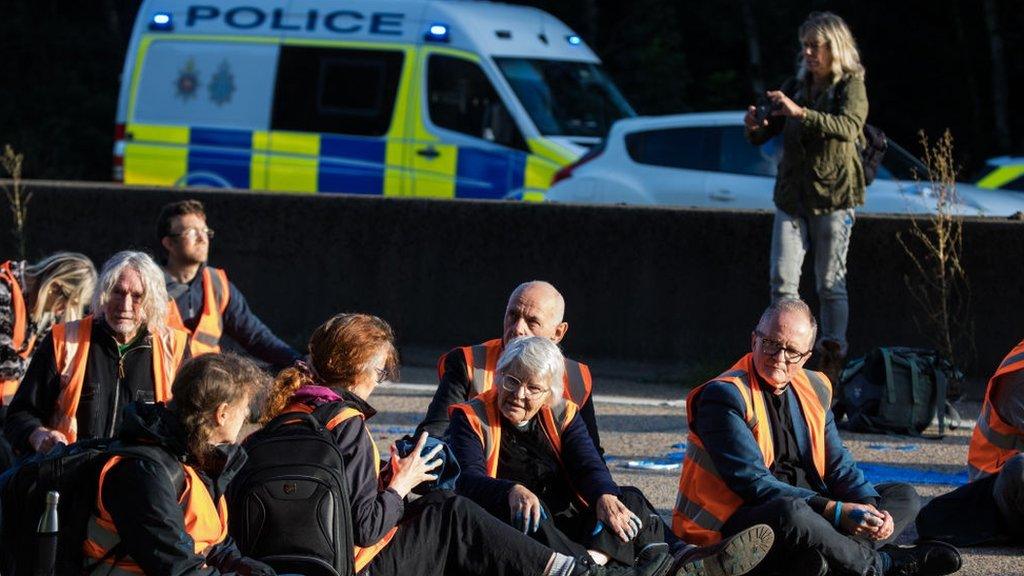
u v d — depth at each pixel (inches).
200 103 734.5
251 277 537.0
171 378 259.0
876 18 1096.8
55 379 252.1
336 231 528.7
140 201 544.1
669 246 493.4
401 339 522.9
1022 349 283.9
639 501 245.9
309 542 197.6
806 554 241.8
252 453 201.9
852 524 245.9
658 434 383.6
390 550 221.0
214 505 193.8
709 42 1194.0
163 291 257.8
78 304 282.7
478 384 266.5
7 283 277.3
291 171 717.9
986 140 1086.4
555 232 505.7
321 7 721.6
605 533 238.4
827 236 418.3
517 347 243.4
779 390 255.6
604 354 501.0
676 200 602.5
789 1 1125.1
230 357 193.3
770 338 250.7
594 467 244.5
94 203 547.2
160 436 187.9
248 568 192.1
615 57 1141.7
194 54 737.0
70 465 187.3
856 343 470.6
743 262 485.1
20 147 1142.3
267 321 535.8
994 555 273.9
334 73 715.4
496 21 712.4
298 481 199.2
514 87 690.2
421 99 699.4
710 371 466.3
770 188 587.5
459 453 243.0
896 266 465.7
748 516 245.9
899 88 1111.6
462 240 517.0
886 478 336.5
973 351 458.9
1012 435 285.1
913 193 563.2
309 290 532.1
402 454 230.4
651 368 489.1
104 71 1256.8
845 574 243.8
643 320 496.7
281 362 335.3
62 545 186.5
